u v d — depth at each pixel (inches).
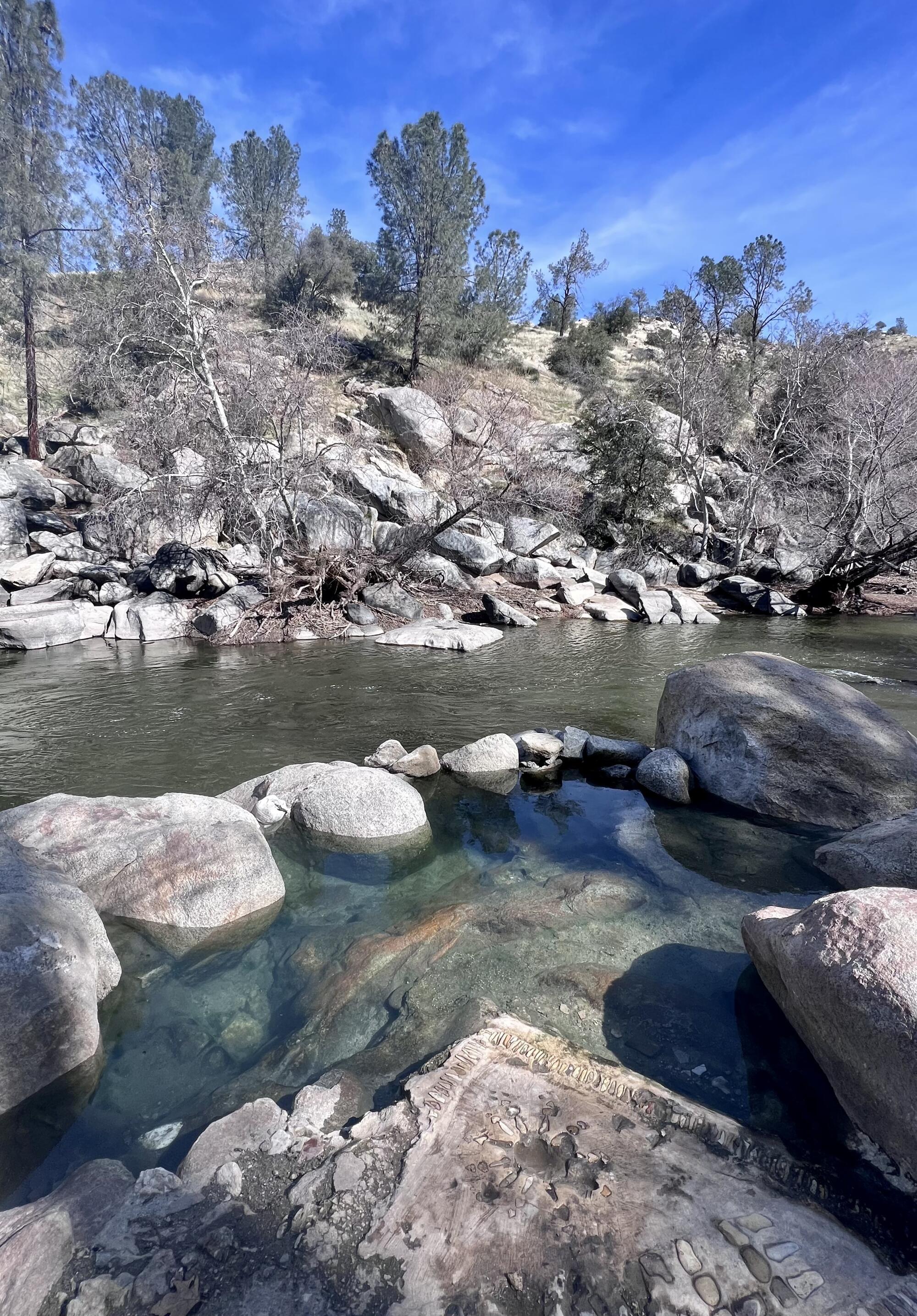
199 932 171.6
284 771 258.8
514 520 909.8
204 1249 87.3
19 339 1005.2
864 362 1002.7
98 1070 128.3
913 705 383.2
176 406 657.0
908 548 772.0
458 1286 81.4
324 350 733.9
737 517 1047.0
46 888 152.0
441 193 1278.3
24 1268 84.4
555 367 1646.2
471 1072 115.8
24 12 823.7
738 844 218.4
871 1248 86.9
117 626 593.9
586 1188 93.3
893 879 177.2
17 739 333.4
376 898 190.2
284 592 641.0
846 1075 109.8
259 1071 126.6
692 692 271.1
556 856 212.5
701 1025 133.9
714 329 1523.1
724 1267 82.7
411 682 449.7
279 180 1598.2
